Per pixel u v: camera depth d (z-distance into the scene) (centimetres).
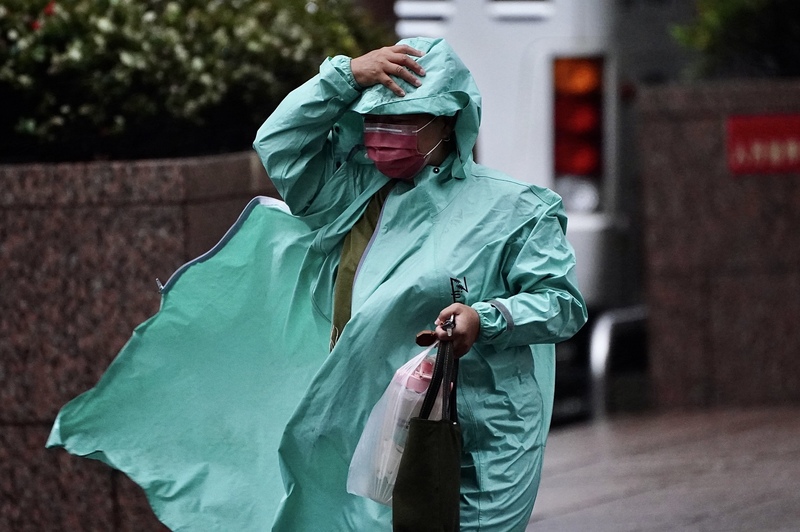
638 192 1923
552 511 1358
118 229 1197
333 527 871
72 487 1223
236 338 962
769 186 1777
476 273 829
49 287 1214
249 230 947
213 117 1301
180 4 1349
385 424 807
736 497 1384
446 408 780
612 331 1841
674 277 1791
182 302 963
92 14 1251
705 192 1778
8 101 1255
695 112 1767
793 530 1265
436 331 784
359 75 845
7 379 1227
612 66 1848
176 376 975
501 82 1870
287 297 942
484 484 834
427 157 840
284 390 954
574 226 1852
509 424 841
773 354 1797
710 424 1722
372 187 879
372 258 850
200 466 970
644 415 1798
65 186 1201
